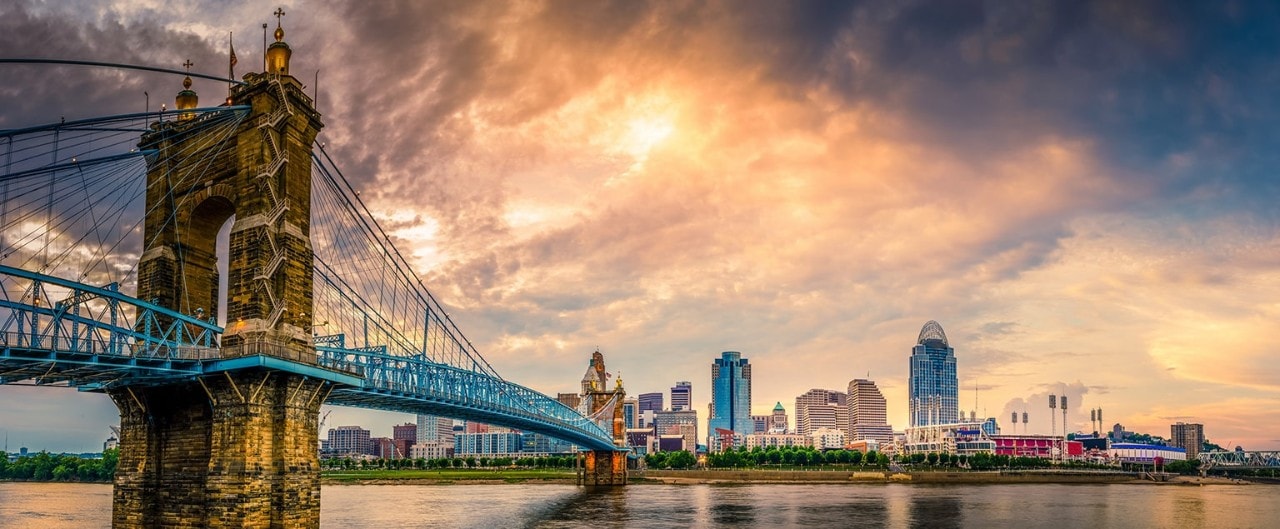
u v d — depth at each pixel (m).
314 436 78.31
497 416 131.75
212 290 87.25
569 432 173.38
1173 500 188.50
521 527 119.94
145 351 73.12
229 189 81.50
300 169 81.62
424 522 126.12
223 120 83.00
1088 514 147.38
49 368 68.75
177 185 85.50
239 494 71.25
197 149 84.56
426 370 103.19
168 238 85.25
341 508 152.25
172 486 78.69
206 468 77.12
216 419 74.06
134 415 81.75
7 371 69.06
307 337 79.12
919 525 125.44
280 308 76.00
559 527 120.06
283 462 73.62
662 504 162.62
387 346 97.31
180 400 79.69
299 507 74.88
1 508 151.62
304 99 82.75
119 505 81.00
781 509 151.50
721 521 129.25
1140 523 133.88
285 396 74.75
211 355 74.06
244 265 76.94
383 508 152.25
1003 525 127.38
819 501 172.50
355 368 88.38
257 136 79.44
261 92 79.81
